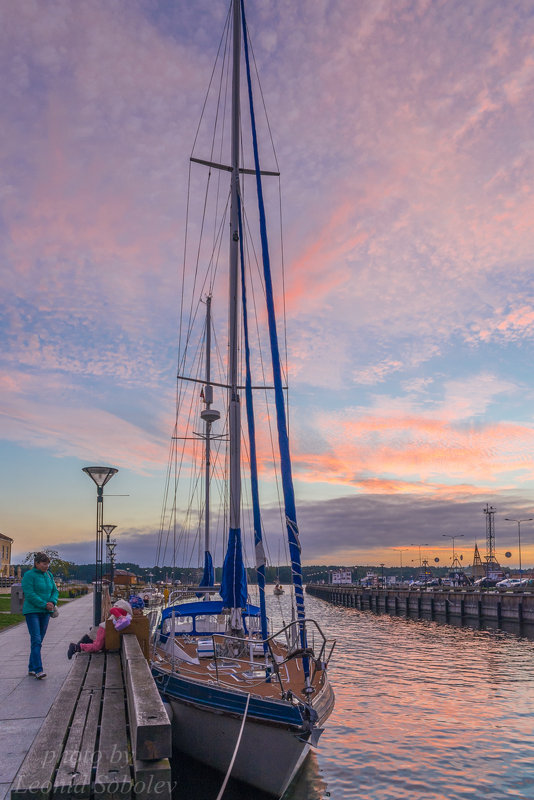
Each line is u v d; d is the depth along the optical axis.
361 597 105.94
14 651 13.77
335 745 16.42
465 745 16.38
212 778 11.91
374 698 22.70
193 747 12.12
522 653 37.16
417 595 82.12
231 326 15.97
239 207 16.66
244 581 14.36
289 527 11.72
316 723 10.25
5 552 120.31
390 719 19.31
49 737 5.80
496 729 18.02
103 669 9.83
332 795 12.80
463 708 20.91
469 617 68.06
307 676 10.70
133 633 12.22
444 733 17.58
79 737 5.85
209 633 17.09
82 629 19.45
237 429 15.27
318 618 75.56
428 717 19.56
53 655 13.05
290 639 13.77
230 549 14.38
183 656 14.22
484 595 64.94
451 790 13.09
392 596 91.56
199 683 11.93
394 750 15.96
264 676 12.52
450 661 33.41
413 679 27.16
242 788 11.30
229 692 11.31
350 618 75.94
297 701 10.52
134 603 14.80
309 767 14.59
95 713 6.82
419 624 64.62
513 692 23.89
